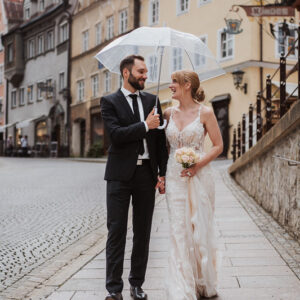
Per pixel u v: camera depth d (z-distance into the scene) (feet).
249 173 33.32
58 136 127.85
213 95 77.10
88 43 113.70
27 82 145.48
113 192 12.59
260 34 70.03
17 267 17.04
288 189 20.72
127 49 14.83
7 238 22.08
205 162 12.50
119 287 12.37
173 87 12.73
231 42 73.92
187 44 14.01
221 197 31.86
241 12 71.67
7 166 80.38
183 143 12.69
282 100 22.82
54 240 21.39
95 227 24.00
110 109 12.67
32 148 134.72
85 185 44.01
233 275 14.57
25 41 146.30
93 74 110.32
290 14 36.99
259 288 13.32
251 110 36.06
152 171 12.68
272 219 23.95
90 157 105.29
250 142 36.06
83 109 114.52
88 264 16.51
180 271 11.97
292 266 15.31
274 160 24.16
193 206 12.46
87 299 12.90
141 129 12.08
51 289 13.83
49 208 30.81
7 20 157.38
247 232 20.89
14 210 30.37
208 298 12.64
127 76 12.73
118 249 12.48
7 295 13.64
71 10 120.57
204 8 78.54
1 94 164.45
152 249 18.39
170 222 12.51
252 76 70.03
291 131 19.93
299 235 18.62
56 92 128.26
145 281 14.32
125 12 98.73
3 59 162.09
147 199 12.73
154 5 91.40
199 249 12.37
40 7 139.74
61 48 125.08
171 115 12.92
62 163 85.46
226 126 73.82
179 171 12.56
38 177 54.65
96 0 109.09
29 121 134.21
